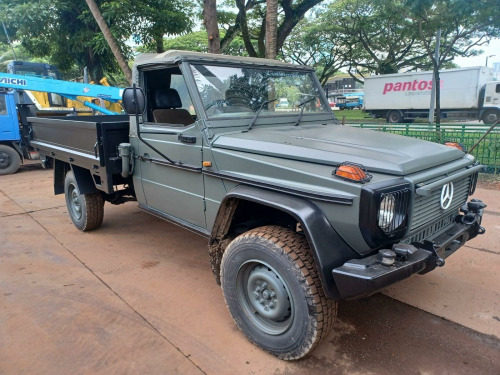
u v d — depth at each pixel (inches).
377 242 91.4
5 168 389.4
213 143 123.0
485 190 274.4
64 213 249.9
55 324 124.6
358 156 103.3
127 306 135.3
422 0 430.6
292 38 1088.2
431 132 346.9
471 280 149.9
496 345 112.4
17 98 387.2
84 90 358.3
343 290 89.8
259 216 124.1
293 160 107.7
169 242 196.1
